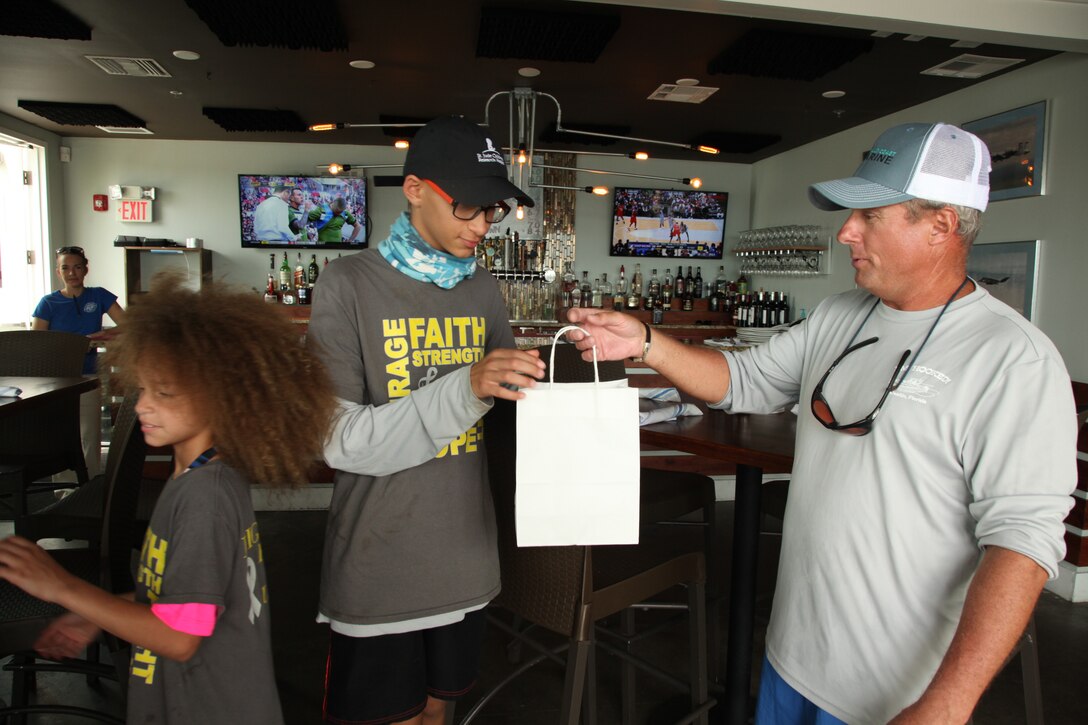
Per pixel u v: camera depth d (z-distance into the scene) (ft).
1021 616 2.91
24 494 8.77
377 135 20.36
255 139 21.26
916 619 3.47
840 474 3.76
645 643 8.71
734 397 4.76
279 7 10.98
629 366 12.64
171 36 12.74
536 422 3.54
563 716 4.92
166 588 3.42
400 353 4.40
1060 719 7.26
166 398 3.51
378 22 11.94
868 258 3.69
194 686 3.59
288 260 22.18
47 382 8.80
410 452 3.96
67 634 4.12
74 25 11.97
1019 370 3.17
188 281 3.84
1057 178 12.82
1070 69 12.57
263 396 3.64
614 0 9.45
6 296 20.15
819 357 4.25
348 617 4.29
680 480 7.63
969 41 12.05
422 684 4.55
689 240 23.50
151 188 21.31
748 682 6.42
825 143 19.90
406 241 4.41
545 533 3.55
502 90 15.83
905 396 3.51
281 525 12.13
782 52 12.73
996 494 3.12
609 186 23.15
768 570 10.65
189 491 3.55
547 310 23.06
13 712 5.75
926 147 3.44
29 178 20.04
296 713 7.00
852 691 3.65
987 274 14.29
